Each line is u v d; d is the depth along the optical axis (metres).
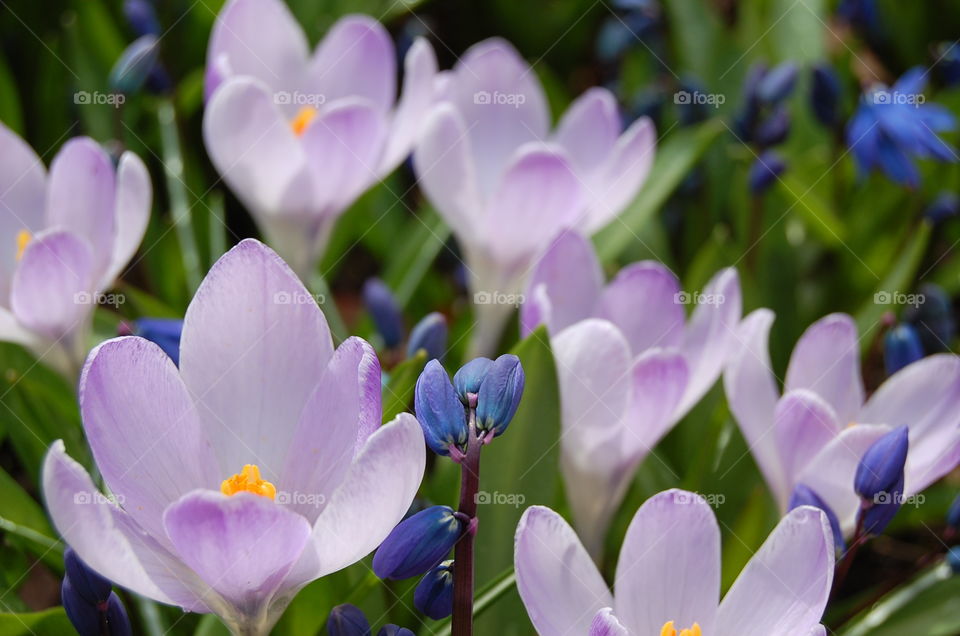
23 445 0.53
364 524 0.43
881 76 0.82
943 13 0.80
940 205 0.61
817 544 0.45
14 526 0.51
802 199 0.65
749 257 0.62
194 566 0.44
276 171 0.54
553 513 0.45
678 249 0.71
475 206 0.55
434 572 0.46
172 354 0.50
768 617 0.46
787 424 0.49
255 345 0.46
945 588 0.53
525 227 0.55
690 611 0.46
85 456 0.53
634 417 0.50
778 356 0.61
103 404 0.44
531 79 0.58
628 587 0.46
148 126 0.68
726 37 0.77
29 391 0.53
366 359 0.44
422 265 0.64
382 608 0.50
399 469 0.43
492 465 0.50
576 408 0.50
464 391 0.45
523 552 0.45
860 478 0.48
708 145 0.64
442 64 0.85
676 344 0.52
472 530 0.45
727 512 0.54
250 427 0.46
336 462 0.45
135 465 0.45
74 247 0.50
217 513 0.43
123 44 0.69
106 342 0.44
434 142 0.54
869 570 0.58
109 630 0.46
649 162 0.56
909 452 0.51
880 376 0.62
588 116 0.58
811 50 0.76
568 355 0.50
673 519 0.46
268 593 0.44
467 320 0.61
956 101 0.72
